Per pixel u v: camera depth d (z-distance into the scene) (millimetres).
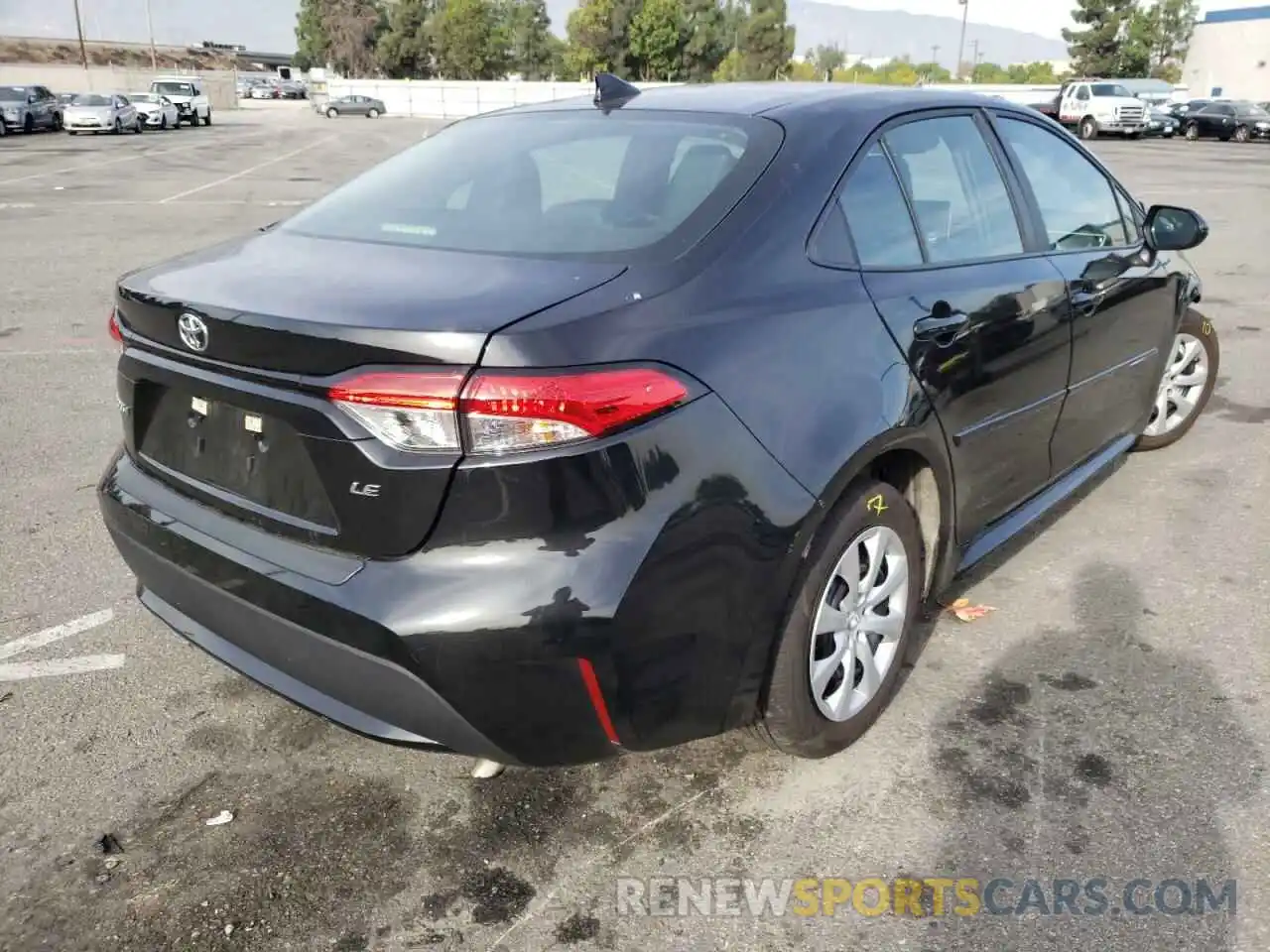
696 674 2305
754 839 2580
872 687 2885
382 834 2615
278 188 18422
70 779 2811
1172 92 40250
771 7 69312
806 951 2248
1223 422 5750
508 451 2037
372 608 2121
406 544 2131
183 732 3029
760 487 2318
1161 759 2846
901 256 2920
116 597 3801
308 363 2170
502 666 2096
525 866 2504
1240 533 4324
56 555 4109
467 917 2350
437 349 2025
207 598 2500
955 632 3533
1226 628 3549
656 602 2166
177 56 114875
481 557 2092
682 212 2561
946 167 3223
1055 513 4535
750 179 2639
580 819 2662
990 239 3332
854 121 2941
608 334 2141
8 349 7223
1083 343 3707
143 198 16594
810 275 2596
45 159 25312
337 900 2398
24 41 102500
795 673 2564
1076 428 3877
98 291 9211
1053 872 2451
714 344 2295
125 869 2490
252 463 2393
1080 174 3994
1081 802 2678
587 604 2082
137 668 3355
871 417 2582
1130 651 3408
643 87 3441
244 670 2547
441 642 2082
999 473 3361
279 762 2900
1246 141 35281
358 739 3006
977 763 2842
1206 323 5156
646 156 2838
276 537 2355
